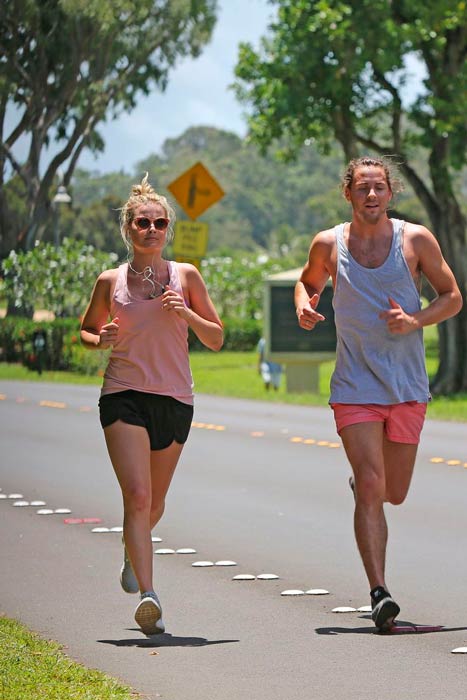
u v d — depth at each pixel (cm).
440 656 1326
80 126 8725
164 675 1242
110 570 1805
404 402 1463
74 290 8650
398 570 1816
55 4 7275
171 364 1437
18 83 7800
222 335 1464
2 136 8294
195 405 5012
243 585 1712
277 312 5781
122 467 1399
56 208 9344
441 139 6681
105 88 8631
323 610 1558
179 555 1936
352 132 6775
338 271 1481
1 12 7119
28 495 2570
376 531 1438
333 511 2370
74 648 1354
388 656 1325
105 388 1438
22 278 8612
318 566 1845
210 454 3294
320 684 1212
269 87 6494
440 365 6675
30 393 5716
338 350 1488
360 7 6331
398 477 1515
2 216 8988
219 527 2188
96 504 2447
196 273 1473
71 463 3112
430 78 6650
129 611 1539
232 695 1171
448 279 1486
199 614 1531
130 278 1451
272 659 1309
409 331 1448
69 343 7762
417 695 1173
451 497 2528
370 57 6288
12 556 1914
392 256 1473
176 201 4938
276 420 4306
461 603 1600
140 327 1426
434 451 3338
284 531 2150
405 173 6894
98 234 17525
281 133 6750
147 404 1424
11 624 1440
